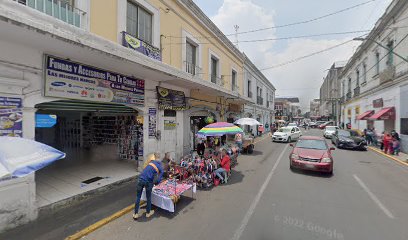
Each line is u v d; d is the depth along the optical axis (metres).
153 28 8.32
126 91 7.03
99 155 10.26
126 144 9.18
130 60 5.50
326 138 24.36
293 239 3.73
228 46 16.08
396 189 6.42
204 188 6.55
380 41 16.69
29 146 2.56
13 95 4.19
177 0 9.50
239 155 12.46
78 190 5.74
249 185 6.84
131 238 3.81
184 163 7.40
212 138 13.46
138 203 4.59
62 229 4.05
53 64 4.89
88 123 10.84
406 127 12.36
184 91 10.45
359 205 5.22
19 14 3.45
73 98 5.38
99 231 4.07
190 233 3.97
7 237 3.77
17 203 4.13
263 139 22.17
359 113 23.03
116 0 6.64
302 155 8.37
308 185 6.80
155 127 8.41
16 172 2.20
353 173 8.31
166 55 9.00
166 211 4.94
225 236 3.85
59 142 12.30
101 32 6.14
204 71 12.50
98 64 5.82
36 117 4.77
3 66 4.07
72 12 5.42
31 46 4.41
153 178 4.82
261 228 4.13
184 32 10.29
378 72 17.52
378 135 15.78
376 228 4.12
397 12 13.58
